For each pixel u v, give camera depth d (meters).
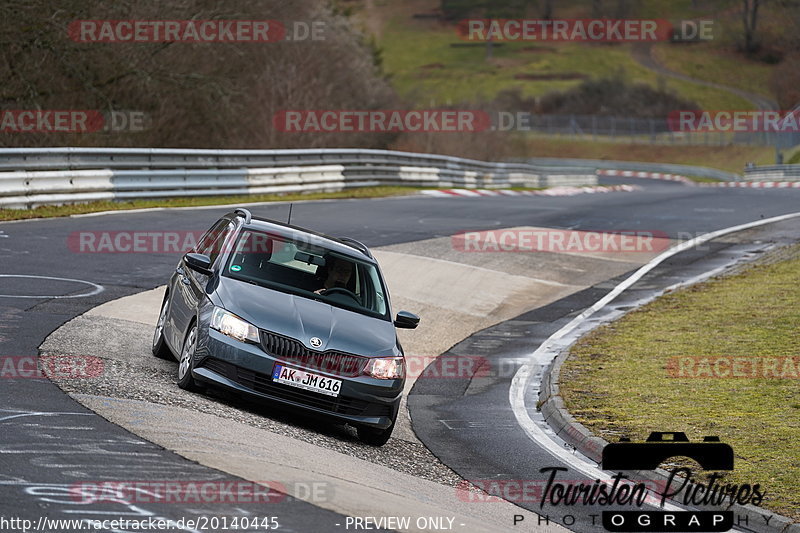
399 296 61.00
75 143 124.25
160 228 71.19
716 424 37.03
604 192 171.25
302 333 31.89
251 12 141.50
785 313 57.72
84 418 27.14
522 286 68.00
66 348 36.38
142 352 38.31
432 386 44.69
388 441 34.38
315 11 170.62
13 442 24.05
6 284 47.00
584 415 38.41
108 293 48.66
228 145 147.88
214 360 31.45
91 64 122.69
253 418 31.41
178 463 24.38
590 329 57.41
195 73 133.75
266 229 36.78
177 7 125.62
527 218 100.12
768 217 110.50
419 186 141.25
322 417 31.73
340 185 118.44
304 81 156.12
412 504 25.41
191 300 34.56
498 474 31.48
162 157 89.94
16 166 73.38
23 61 117.25
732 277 71.81
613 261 78.81
